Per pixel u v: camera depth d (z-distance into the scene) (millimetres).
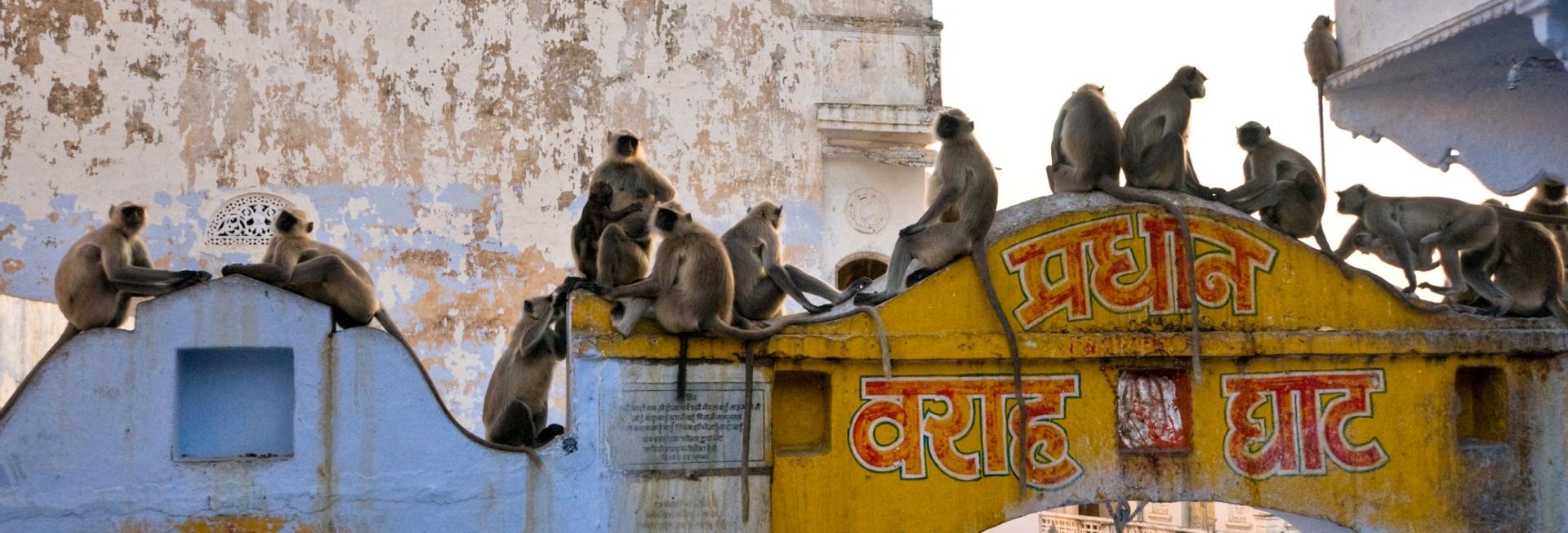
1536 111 9211
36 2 11891
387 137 12359
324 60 12312
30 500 6668
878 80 13453
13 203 11703
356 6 12406
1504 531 7809
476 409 12250
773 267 7996
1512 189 9344
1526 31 8445
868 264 14062
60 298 7402
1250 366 7734
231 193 12039
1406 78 9836
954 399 7469
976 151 7676
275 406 7199
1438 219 8531
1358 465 7754
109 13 11992
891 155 13516
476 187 12492
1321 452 7738
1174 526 25641
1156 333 7602
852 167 13602
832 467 7301
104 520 6715
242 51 12172
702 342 7176
